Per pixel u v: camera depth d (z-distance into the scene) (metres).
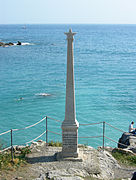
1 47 90.81
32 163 9.63
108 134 19.66
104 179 8.73
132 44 107.38
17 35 175.12
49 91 31.98
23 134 19.39
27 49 85.25
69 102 9.96
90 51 81.06
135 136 15.12
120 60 60.91
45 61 58.28
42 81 37.72
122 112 24.53
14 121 22.02
